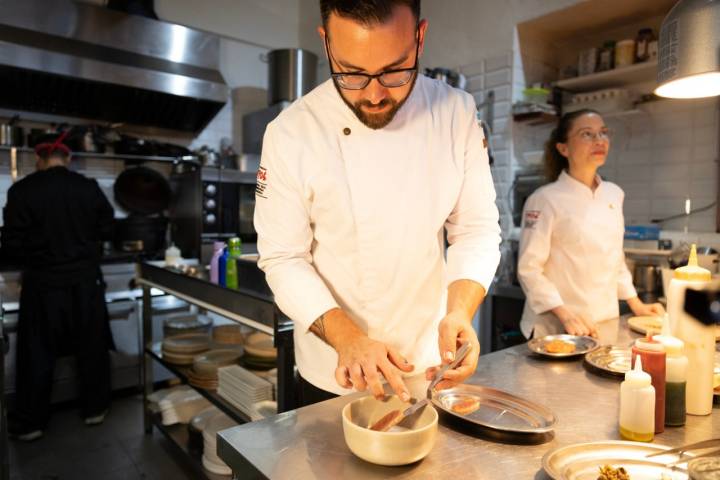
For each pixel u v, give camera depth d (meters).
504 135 3.28
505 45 3.26
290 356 1.59
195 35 3.88
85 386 2.97
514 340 3.01
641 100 3.07
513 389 1.05
